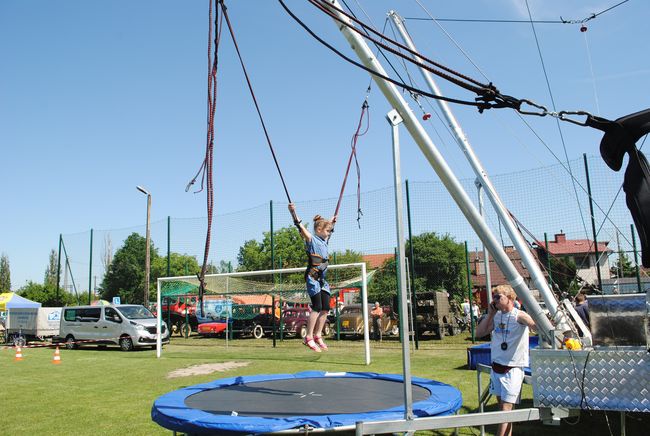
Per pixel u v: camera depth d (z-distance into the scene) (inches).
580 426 215.9
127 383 355.3
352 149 206.4
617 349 133.8
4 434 220.2
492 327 183.3
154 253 1357.0
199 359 485.1
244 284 533.3
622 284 440.5
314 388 199.0
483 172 216.8
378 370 374.3
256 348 593.0
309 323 195.9
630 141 144.1
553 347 146.0
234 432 137.0
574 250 451.2
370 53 155.7
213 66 163.6
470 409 245.3
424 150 148.6
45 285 1550.2
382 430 127.7
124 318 642.8
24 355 579.8
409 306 553.9
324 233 205.8
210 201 163.9
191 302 834.8
